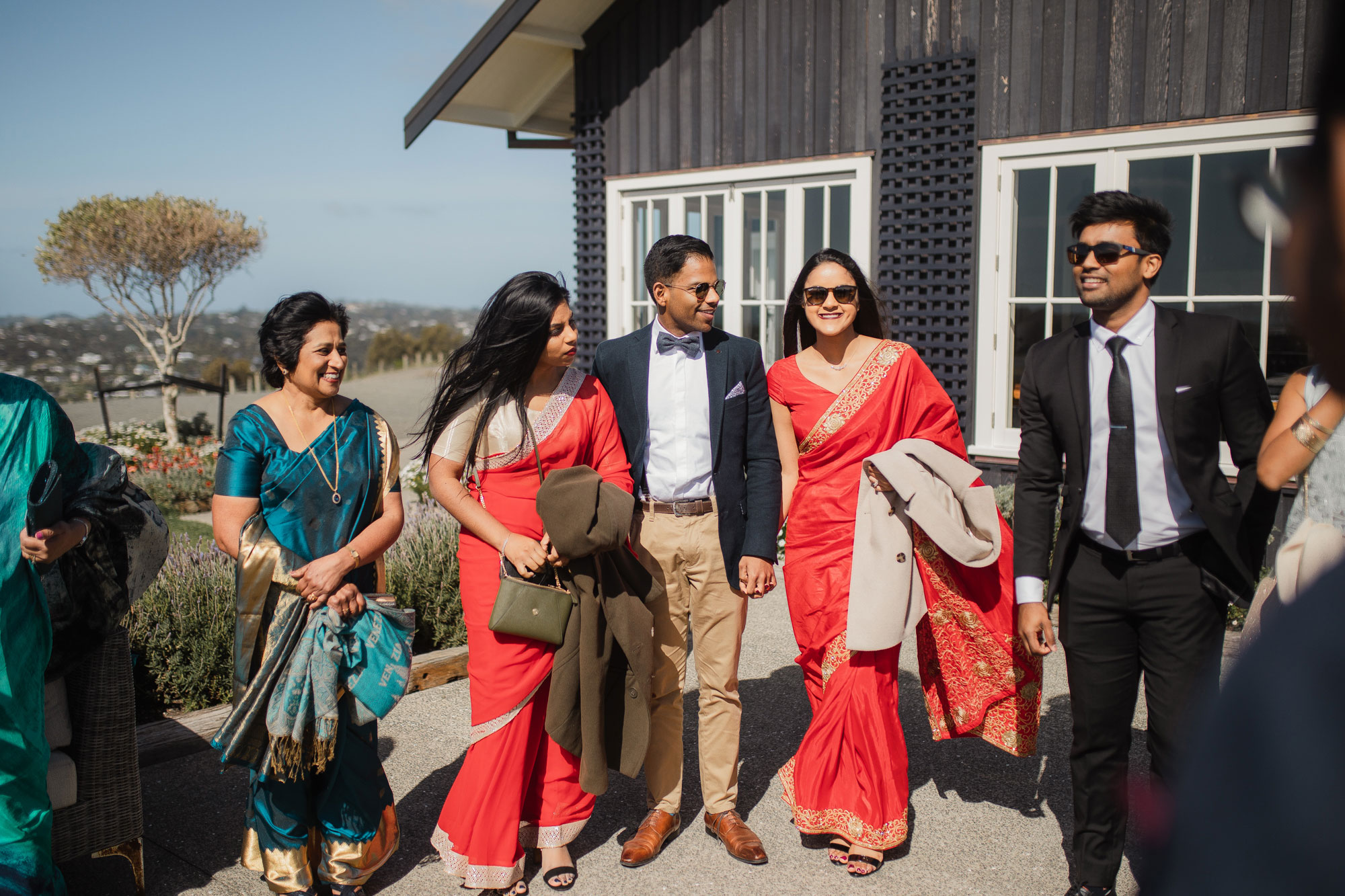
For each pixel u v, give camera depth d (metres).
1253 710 0.50
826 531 3.18
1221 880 0.49
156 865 3.10
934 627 3.25
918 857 3.13
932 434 3.21
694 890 2.95
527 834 3.22
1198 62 6.03
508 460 2.95
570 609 2.87
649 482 3.20
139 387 13.49
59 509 2.62
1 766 2.45
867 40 7.34
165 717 4.20
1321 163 0.47
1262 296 5.85
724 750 3.23
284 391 2.92
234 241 20.31
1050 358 2.78
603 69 8.78
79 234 19.36
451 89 8.51
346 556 2.79
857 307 3.27
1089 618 2.69
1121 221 2.55
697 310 3.13
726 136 8.12
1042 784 3.65
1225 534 2.49
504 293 2.92
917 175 7.12
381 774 2.96
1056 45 6.54
